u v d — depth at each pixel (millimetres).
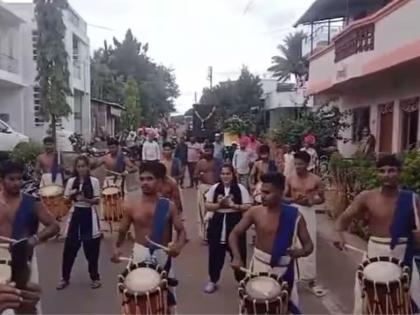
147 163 3574
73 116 22203
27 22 18234
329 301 4695
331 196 8008
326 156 10672
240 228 3285
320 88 12266
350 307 4520
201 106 22625
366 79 9914
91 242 5004
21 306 2328
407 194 3326
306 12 13586
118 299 4691
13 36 17812
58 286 4984
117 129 32031
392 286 2975
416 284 3242
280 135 11367
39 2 15336
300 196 4863
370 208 3404
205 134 22109
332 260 5766
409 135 9086
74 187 5059
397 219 3297
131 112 32344
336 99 13453
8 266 2545
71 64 21484
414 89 8797
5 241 3262
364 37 9352
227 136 17031
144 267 3148
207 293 4871
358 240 6395
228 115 26359
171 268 3578
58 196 6273
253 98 31750
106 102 29078
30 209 3395
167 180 4898
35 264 3352
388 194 3373
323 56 12086
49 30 15422
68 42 21125
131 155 15938
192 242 6930
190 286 5086
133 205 3562
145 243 3504
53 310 4422
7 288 2082
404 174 5160
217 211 4938
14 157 11000
